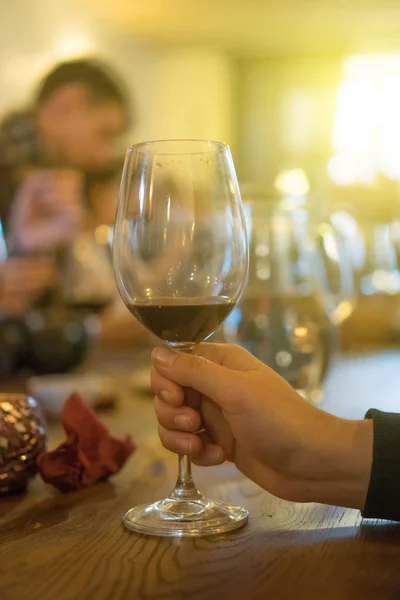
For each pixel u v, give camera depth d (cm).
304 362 94
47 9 307
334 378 130
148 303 62
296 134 402
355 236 220
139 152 64
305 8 331
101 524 62
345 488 60
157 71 365
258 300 93
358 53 392
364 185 391
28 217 286
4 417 69
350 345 187
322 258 99
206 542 58
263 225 95
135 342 197
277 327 93
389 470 59
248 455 65
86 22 325
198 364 62
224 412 61
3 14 288
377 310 205
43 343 131
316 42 383
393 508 59
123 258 63
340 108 397
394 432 59
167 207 63
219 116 396
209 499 65
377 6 329
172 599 50
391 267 175
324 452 59
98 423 74
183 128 379
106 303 170
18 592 52
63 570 54
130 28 350
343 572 54
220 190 64
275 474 63
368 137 396
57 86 298
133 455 81
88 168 299
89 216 298
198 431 67
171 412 64
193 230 63
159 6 328
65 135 296
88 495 69
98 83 307
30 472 70
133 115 335
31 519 64
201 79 385
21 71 295
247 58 402
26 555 57
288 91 401
